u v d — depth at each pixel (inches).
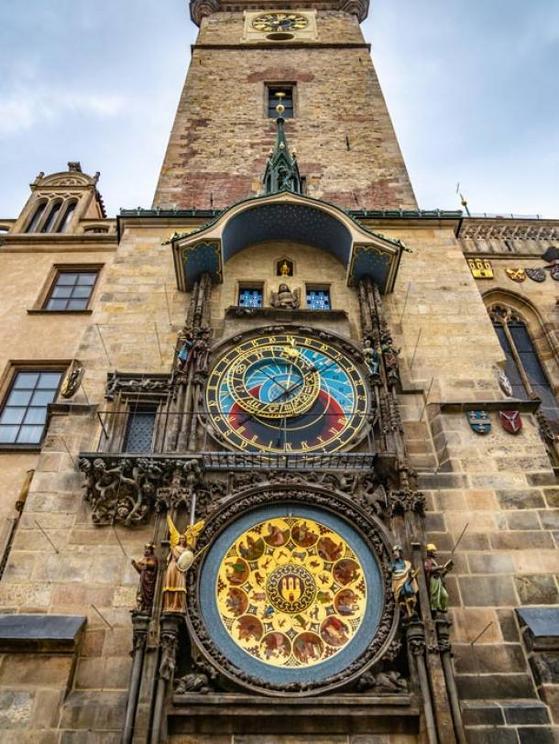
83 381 624.1
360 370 622.5
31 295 893.2
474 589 475.2
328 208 725.9
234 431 566.9
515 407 595.2
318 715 400.2
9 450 695.7
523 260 980.6
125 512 504.1
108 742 389.7
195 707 398.9
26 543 493.4
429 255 793.6
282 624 444.1
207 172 1028.5
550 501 527.2
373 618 442.9
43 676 414.6
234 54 1430.9
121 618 454.0
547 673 420.5
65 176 1128.8
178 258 695.7
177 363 607.2
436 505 526.3
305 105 1226.0
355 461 531.8
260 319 679.7
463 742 375.9
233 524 485.4
